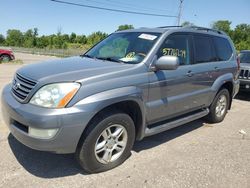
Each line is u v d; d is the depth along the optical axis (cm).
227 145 484
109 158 371
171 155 431
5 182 333
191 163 407
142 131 407
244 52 1012
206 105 558
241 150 465
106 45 486
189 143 484
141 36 454
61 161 391
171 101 445
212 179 367
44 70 360
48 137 314
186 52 483
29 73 358
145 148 452
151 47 420
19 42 9375
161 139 496
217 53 572
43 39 7606
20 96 346
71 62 410
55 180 344
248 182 365
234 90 636
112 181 349
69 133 319
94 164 355
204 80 522
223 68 577
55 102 316
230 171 391
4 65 1711
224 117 636
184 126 578
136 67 389
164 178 362
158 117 436
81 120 321
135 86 378
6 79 1042
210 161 418
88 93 329
